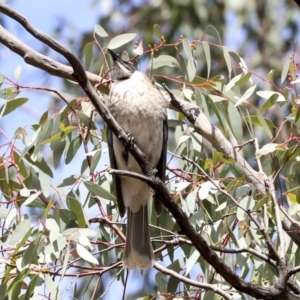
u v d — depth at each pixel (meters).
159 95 9.71
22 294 8.42
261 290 7.13
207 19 17.73
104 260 9.12
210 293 8.44
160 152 9.64
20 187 9.22
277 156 9.05
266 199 8.16
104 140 9.46
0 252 8.43
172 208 7.23
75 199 8.51
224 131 9.51
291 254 8.76
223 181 9.14
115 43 9.58
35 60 8.81
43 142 8.85
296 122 8.77
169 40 17.36
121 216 9.29
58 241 7.98
